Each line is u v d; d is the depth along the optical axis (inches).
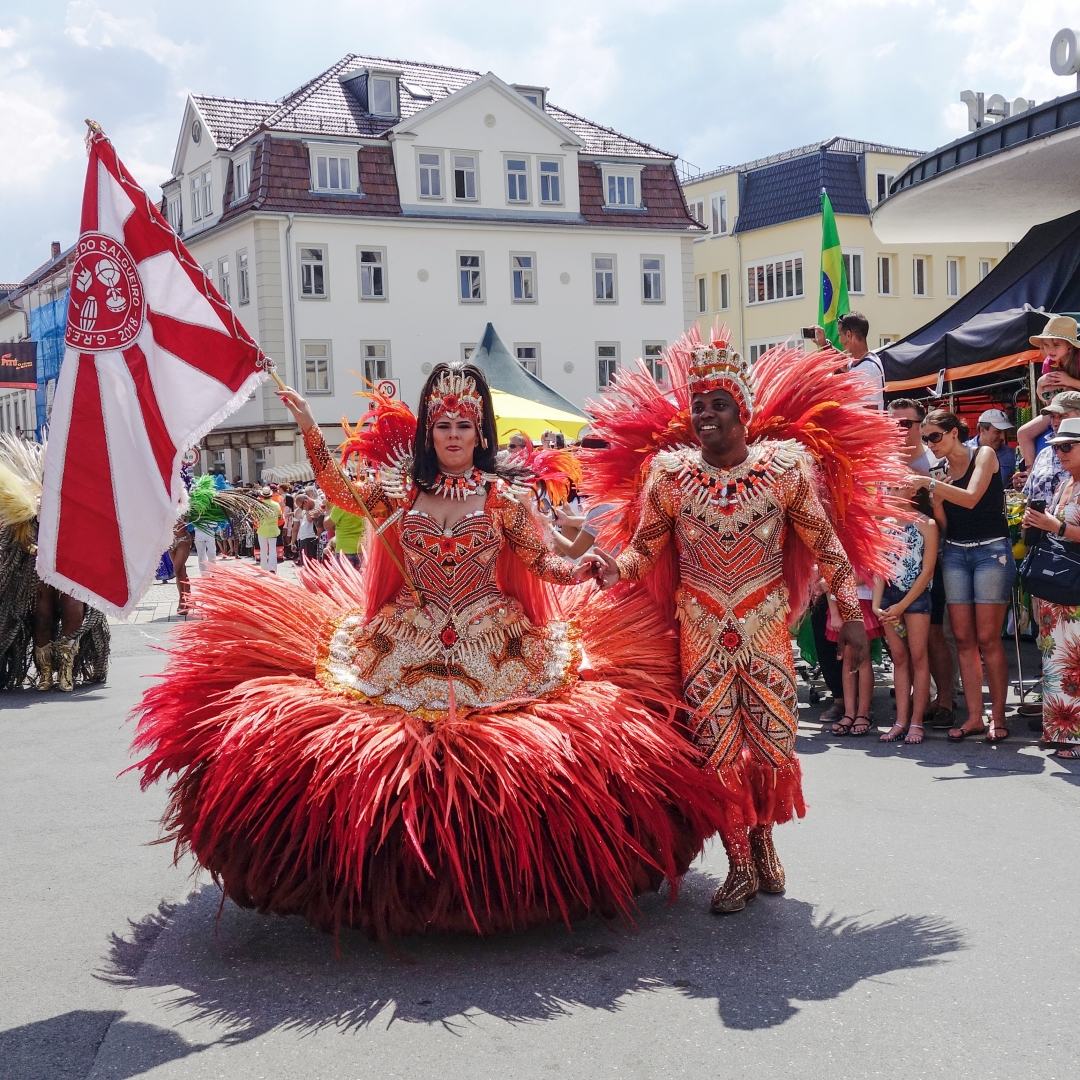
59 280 1786.4
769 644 156.7
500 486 156.4
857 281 1521.9
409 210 1379.2
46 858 186.5
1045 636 240.4
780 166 1566.2
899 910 153.2
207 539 678.5
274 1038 122.2
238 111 1445.6
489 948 144.6
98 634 361.7
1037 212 539.2
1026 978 131.0
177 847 155.1
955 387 493.7
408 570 156.9
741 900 154.3
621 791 145.7
